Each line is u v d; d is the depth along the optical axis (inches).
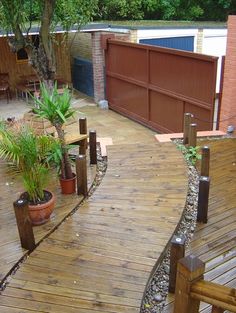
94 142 205.9
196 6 705.6
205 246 140.6
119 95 415.5
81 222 150.6
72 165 196.9
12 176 198.8
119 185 181.2
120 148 231.0
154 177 188.9
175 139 252.5
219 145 240.8
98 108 441.4
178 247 110.3
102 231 143.9
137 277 119.4
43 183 153.5
